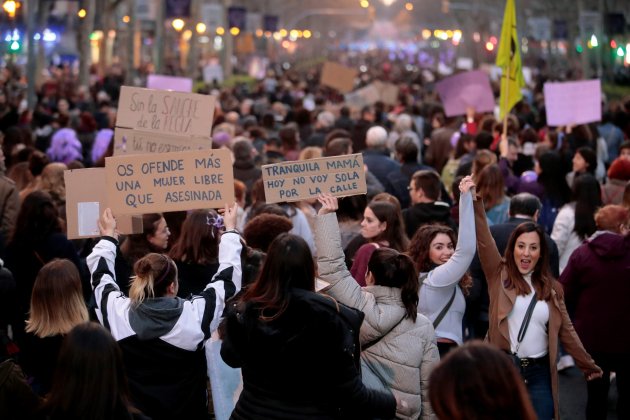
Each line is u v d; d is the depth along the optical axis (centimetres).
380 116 2194
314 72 7212
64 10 5462
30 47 2847
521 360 780
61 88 3962
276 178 733
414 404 677
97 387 516
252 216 977
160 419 677
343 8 15388
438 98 3155
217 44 10031
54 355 722
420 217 1030
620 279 879
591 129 1775
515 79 1519
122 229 803
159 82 2084
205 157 747
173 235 977
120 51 6894
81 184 789
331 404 605
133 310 675
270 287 600
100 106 3067
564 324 791
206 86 4794
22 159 1452
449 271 767
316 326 591
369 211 884
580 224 1105
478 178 1094
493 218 1084
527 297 783
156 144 883
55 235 946
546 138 1778
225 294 692
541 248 784
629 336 880
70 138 1655
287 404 601
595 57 6456
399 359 677
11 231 1062
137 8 5259
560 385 1122
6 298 820
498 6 9412
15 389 604
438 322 781
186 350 680
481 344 432
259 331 595
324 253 692
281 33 12756
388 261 684
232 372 700
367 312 677
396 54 13800
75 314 722
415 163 1315
